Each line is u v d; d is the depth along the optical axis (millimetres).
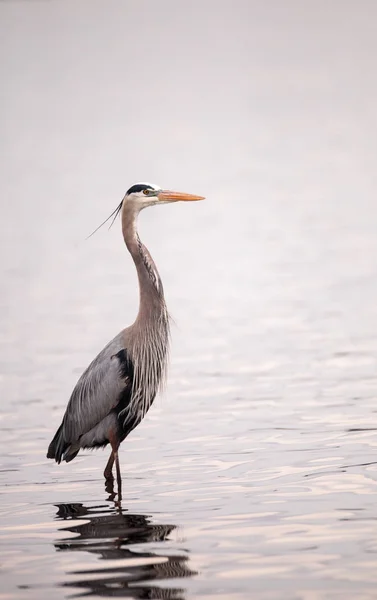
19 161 51719
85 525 8344
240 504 8594
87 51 129750
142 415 10289
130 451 10742
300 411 11906
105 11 176875
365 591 6641
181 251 27156
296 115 66000
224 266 24406
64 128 67812
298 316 18156
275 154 49781
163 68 110375
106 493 9320
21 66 113188
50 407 12992
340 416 11539
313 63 99750
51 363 15547
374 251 24906
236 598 6637
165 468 9984
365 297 19500
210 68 106438
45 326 18422
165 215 35031
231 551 7461
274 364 14641
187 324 18031
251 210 34219
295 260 24469
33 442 11422
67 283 23094
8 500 9250
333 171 42438
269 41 127562
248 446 10539
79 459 10727
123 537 7961
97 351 16234
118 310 19656
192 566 7223
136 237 10430
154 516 8445
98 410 10070
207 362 15016
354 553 7281
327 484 9000
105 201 37688
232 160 48906
